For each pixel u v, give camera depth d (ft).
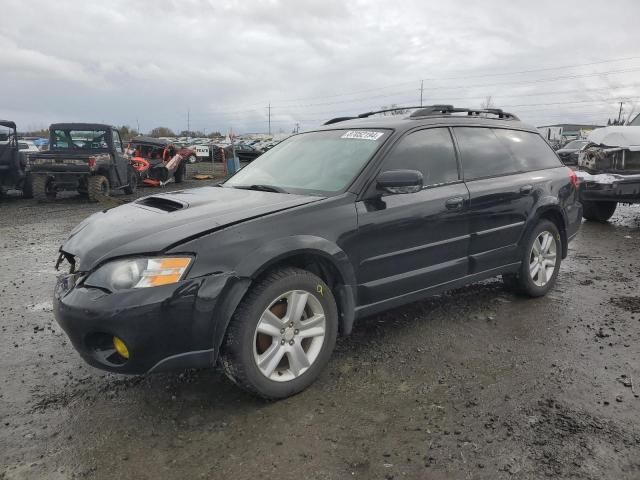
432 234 12.26
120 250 8.89
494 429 8.79
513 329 13.28
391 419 9.18
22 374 11.09
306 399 9.91
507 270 14.64
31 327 13.87
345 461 8.03
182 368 8.93
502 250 14.20
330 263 10.53
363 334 13.03
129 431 8.91
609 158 27.84
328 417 9.28
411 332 13.14
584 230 27.86
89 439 8.68
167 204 11.12
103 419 9.30
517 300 15.57
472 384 10.40
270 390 9.62
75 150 46.47
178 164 62.23
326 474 7.73
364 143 12.30
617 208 36.78
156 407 9.70
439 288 12.80
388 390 10.21
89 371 11.21
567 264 20.10
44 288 17.57
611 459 7.94
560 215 15.96
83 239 9.97
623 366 11.12
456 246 12.91
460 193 12.87
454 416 9.22
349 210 10.77
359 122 13.73
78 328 8.62
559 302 15.38
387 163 11.72
